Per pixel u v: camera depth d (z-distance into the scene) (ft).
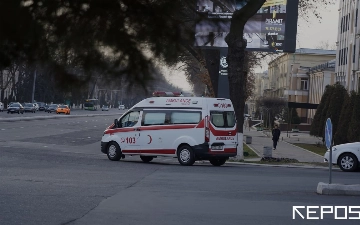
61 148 98.43
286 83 297.53
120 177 55.88
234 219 34.78
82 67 13.50
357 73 172.86
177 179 55.88
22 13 12.84
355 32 178.29
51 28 13.16
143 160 80.64
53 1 13.00
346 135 124.67
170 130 75.36
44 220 32.76
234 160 89.20
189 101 75.10
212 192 46.88
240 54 89.04
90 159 78.38
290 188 51.60
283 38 90.63
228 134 75.77
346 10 194.08
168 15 13.51
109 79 13.67
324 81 247.29
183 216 35.24
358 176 68.69
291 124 241.14
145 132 76.84
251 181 56.49
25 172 57.00
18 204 37.93
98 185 48.96
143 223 32.60
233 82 90.02
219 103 75.77
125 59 13.58
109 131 79.51
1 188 45.06
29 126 164.86
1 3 12.69
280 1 91.25
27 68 13.51
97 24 13.34
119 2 13.25
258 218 35.45
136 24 13.51
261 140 168.14
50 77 13.61
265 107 233.76
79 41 13.33
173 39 13.65
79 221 32.73
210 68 100.73
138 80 13.71
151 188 48.08
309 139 181.88
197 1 13.78
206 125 73.77
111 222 32.65
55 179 52.08
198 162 84.28
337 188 47.75
